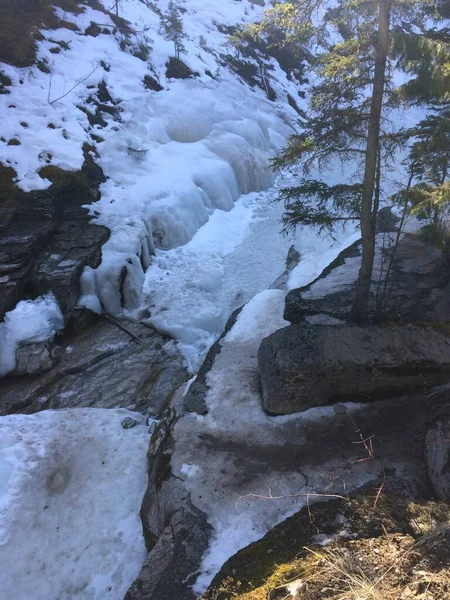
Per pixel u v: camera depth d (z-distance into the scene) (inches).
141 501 167.3
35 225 325.7
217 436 165.3
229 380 191.8
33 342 267.4
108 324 306.3
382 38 156.9
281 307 245.3
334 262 286.7
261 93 698.2
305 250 366.9
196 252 387.5
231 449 158.9
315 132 182.5
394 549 99.3
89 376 263.4
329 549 102.1
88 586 141.9
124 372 267.7
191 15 773.3
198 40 694.5
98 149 422.9
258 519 130.3
